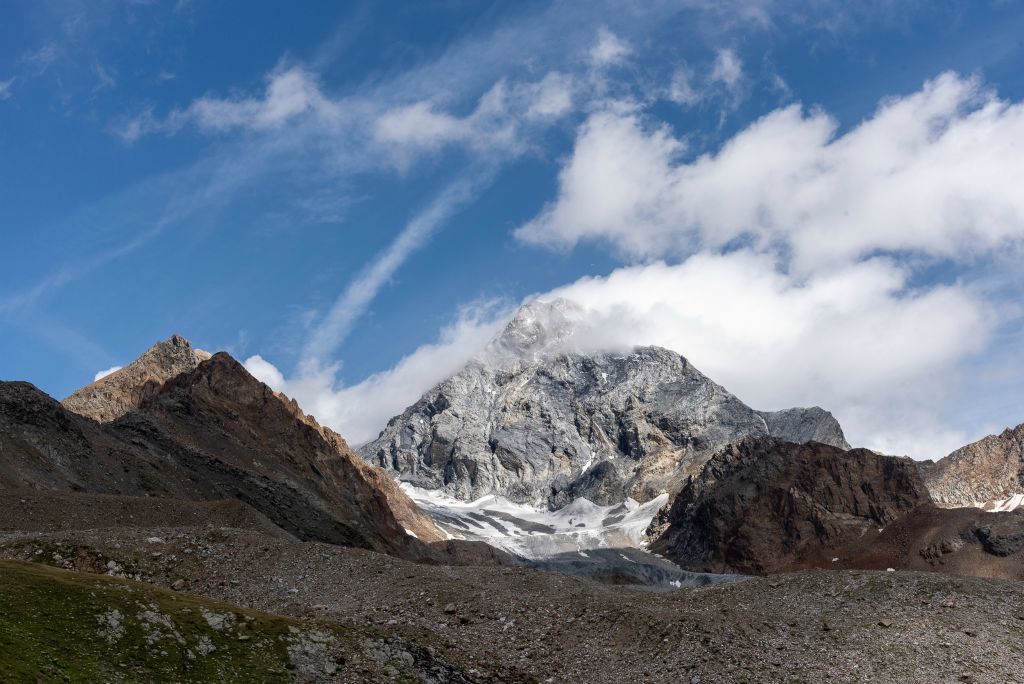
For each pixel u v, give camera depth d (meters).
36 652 72.06
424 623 103.38
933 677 89.38
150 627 80.50
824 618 103.50
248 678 78.50
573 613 105.31
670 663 93.38
